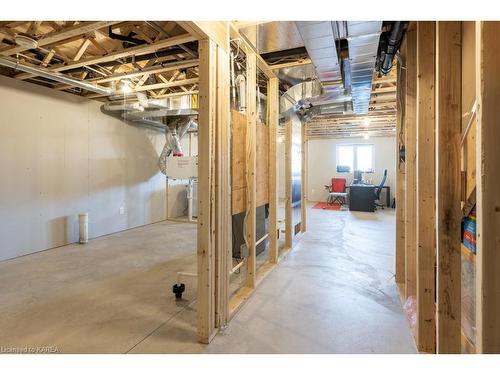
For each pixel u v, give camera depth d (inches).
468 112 60.1
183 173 237.1
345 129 332.5
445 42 61.7
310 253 165.0
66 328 85.8
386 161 387.9
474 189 58.6
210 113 80.7
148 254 161.8
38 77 159.5
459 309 61.7
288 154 175.6
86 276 127.9
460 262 61.7
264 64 127.0
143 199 247.8
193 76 170.6
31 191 163.8
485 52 42.9
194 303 102.3
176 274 130.3
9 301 102.8
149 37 111.4
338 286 117.5
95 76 159.5
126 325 87.7
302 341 79.6
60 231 179.8
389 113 243.9
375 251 168.6
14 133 155.6
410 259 97.8
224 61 87.6
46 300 103.9
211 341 79.5
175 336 82.0
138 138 242.1
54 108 175.6
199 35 78.2
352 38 87.0
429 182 75.4
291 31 99.1
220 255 85.6
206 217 79.7
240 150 109.8
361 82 127.3
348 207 355.6
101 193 207.8
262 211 167.6
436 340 69.5
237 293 108.7
